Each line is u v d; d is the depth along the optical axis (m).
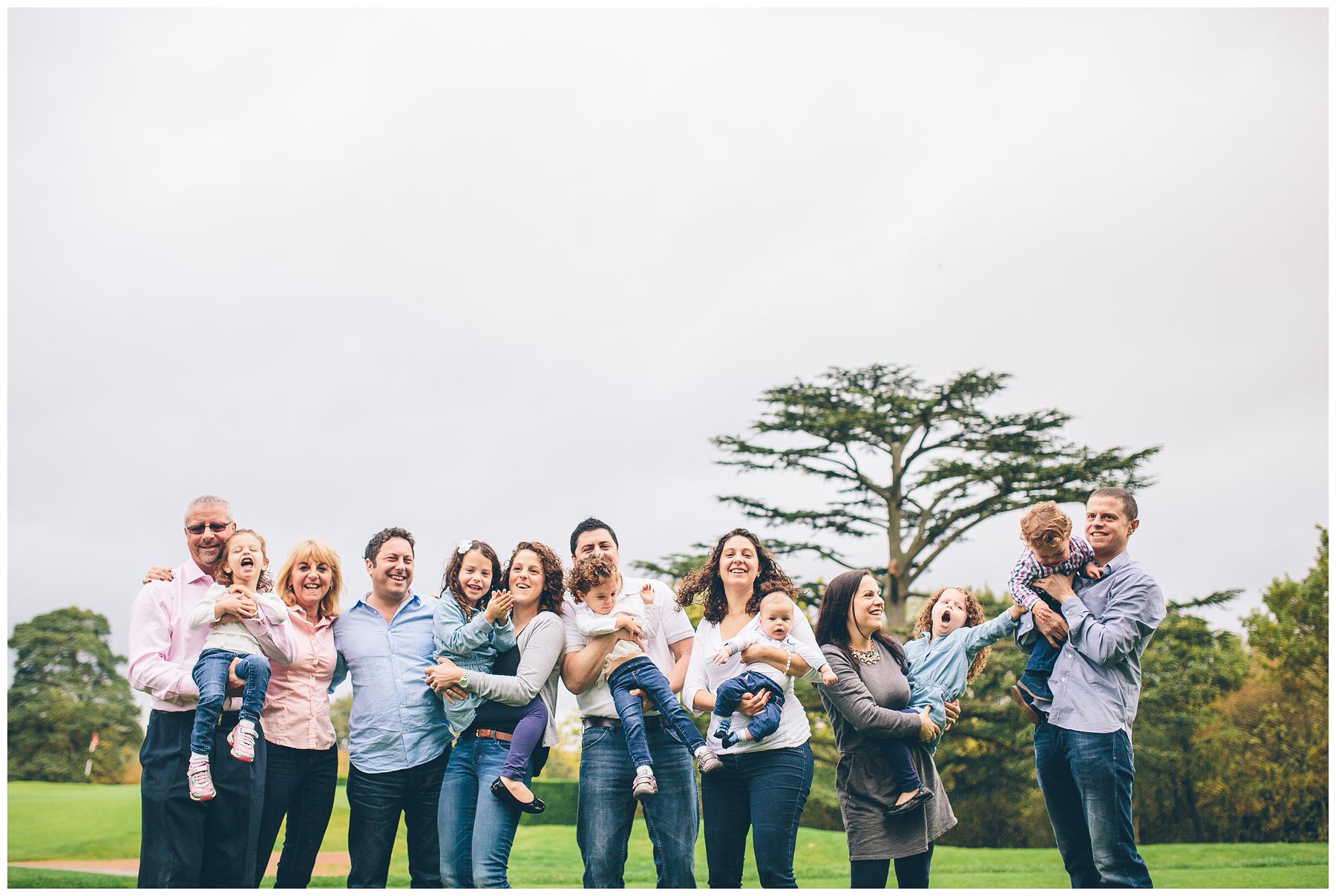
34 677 46.16
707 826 5.99
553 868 17.61
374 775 6.32
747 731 5.79
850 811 6.10
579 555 6.37
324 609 6.65
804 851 20.11
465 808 5.97
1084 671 6.14
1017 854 20.61
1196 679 29.62
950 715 6.65
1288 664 38.31
